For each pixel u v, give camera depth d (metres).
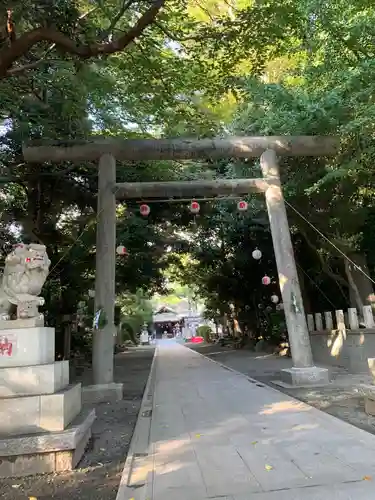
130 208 18.38
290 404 8.34
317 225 14.67
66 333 18.42
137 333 47.25
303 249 17.83
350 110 9.79
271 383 11.56
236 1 10.80
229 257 23.91
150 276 23.67
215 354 24.53
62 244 17.11
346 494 3.98
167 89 10.49
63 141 11.84
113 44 7.20
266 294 24.78
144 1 7.52
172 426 7.16
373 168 10.46
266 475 4.60
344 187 12.41
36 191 15.55
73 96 11.62
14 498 4.48
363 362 12.27
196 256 24.91
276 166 12.20
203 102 13.76
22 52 6.95
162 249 22.86
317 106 10.24
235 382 12.03
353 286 14.43
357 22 8.91
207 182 12.27
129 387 12.80
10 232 16.47
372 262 14.98
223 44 9.05
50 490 4.68
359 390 9.40
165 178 16.36
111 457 5.84
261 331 25.53
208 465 5.05
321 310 18.97
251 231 19.55
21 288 6.02
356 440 5.62
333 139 11.26
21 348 5.71
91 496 4.49
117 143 11.96
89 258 18.31
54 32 7.00
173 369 17.03
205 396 9.99
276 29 8.70
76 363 19.48
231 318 33.50
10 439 5.11
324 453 5.18
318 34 9.72
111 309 11.30
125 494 4.37
